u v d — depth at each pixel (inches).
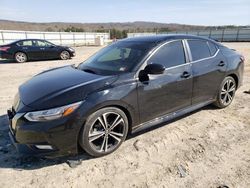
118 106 124.0
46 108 107.4
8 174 111.9
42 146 109.3
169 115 150.0
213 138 144.9
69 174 111.7
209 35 1766.7
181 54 152.9
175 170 114.2
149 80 132.6
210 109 191.8
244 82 293.1
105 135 123.3
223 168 115.3
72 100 110.4
